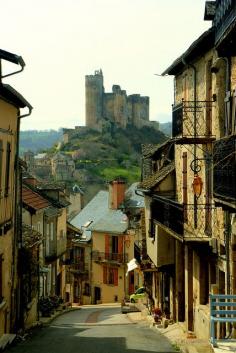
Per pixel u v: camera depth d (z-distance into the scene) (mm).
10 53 26562
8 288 32719
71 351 26609
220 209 26672
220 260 26719
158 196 38781
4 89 28281
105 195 105188
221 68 26781
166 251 39719
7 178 31422
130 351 26422
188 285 34281
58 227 63969
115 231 89250
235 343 19906
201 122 30250
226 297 20328
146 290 55094
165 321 38812
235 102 23578
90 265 94750
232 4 19953
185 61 31734
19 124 34500
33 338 32469
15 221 34594
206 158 28344
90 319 50594
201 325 29938
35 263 43188
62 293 70625
